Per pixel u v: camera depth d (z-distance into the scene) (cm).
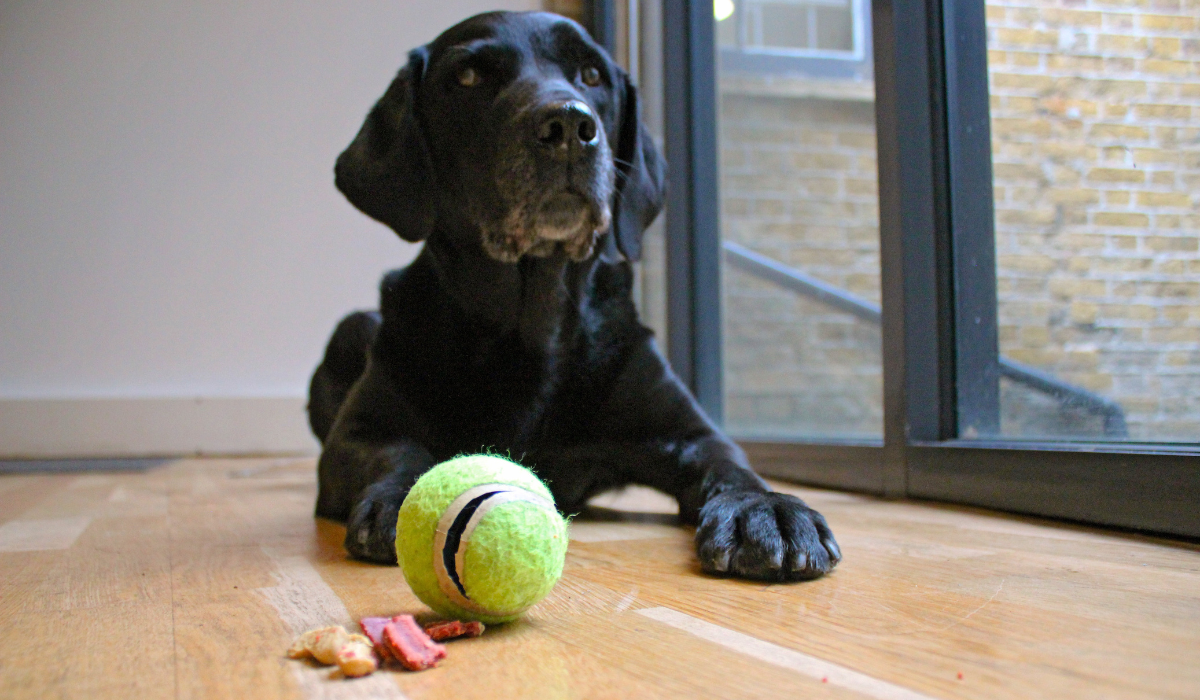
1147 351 181
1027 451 184
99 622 102
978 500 198
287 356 469
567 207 170
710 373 367
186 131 457
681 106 359
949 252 221
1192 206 175
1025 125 207
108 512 214
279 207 468
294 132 469
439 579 94
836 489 251
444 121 187
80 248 446
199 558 146
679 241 359
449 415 179
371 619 91
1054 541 152
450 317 183
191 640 94
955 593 112
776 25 448
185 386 456
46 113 443
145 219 452
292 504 230
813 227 441
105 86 448
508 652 87
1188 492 149
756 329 436
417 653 82
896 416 224
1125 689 73
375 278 479
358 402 187
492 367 181
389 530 139
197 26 458
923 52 220
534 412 182
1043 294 206
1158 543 149
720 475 160
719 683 76
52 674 82
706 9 366
